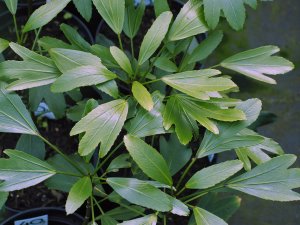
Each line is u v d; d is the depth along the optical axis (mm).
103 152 382
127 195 384
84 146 381
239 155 435
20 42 487
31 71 420
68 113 520
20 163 399
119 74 578
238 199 487
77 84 401
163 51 521
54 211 568
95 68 409
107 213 472
